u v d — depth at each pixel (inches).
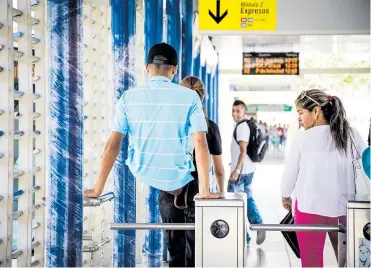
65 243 168.4
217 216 103.0
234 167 283.1
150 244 213.2
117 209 202.7
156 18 220.1
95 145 220.1
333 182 150.8
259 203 461.4
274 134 1465.3
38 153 171.2
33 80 169.8
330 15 235.8
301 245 151.9
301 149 153.8
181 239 147.1
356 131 152.9
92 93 214.2
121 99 136.9
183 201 141.7
